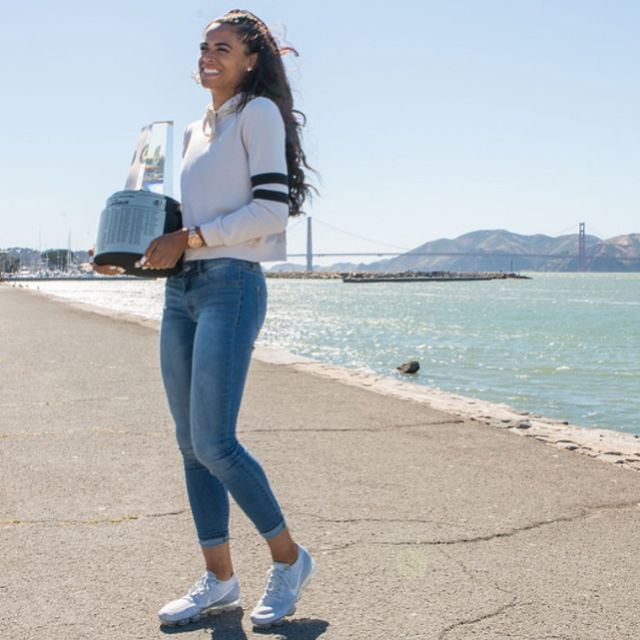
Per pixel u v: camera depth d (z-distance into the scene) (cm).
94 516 440
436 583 354
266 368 1084
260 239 306
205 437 301
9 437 632
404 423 705
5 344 1396
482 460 573
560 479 524
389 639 303
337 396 852
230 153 304
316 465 552
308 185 329
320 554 387
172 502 466
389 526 429
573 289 14075
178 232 299
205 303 305
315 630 310
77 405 776
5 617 317
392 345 3066
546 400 1720
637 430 1392
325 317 5150
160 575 361
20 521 430
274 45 318
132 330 1741
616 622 318
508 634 307
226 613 327
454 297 9600
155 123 332
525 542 407
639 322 4738
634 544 406
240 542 406
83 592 342
